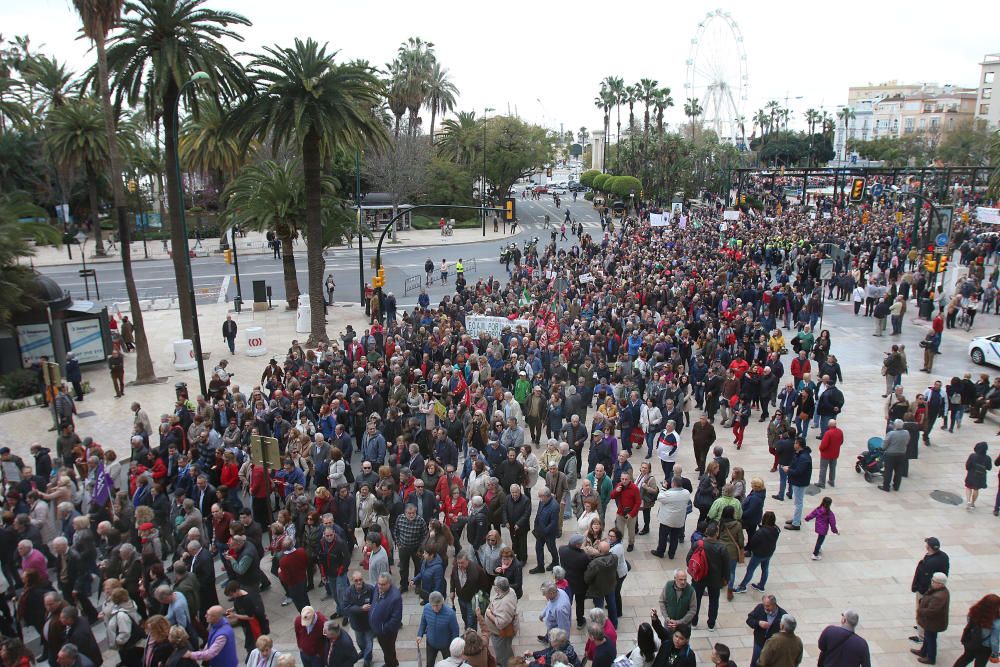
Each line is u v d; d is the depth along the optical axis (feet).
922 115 545.44
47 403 70.59
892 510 46.39
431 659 28.99
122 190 75.87
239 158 110.73
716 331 74.18
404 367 61.46
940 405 57.11
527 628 33.81
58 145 161.17
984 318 100.22
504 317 81.51
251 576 31.07
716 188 301.02
